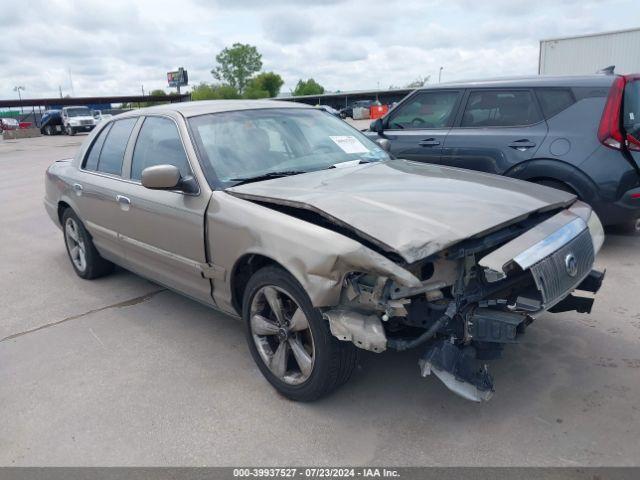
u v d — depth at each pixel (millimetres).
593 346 3584
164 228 3863
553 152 5336
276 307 3088
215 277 3498
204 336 4098
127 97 56031
